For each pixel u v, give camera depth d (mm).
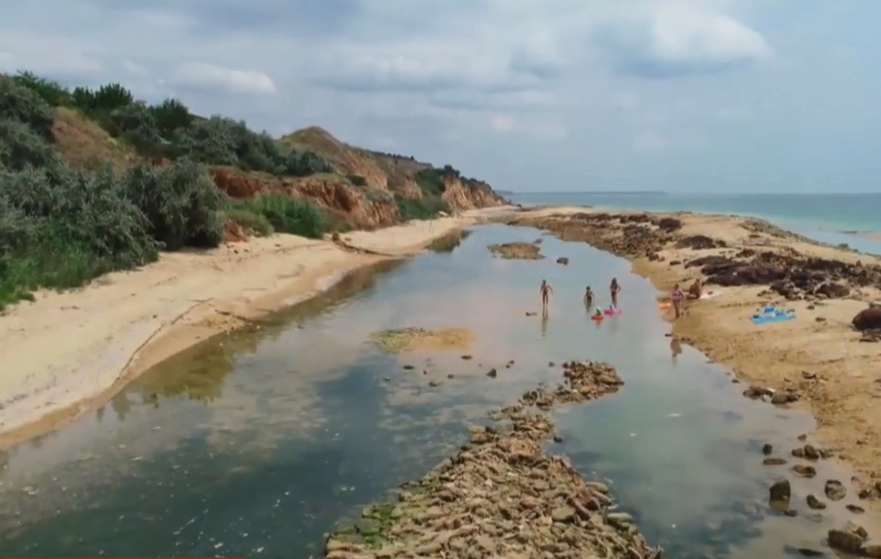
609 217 96250
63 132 50125
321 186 66438
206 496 13773
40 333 22625
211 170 58062
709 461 15320
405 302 35000
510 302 35031
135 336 24281
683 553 11664
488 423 17672
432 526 12125
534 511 12633
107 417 18094
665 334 27578
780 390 19656
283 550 11820
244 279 36469
